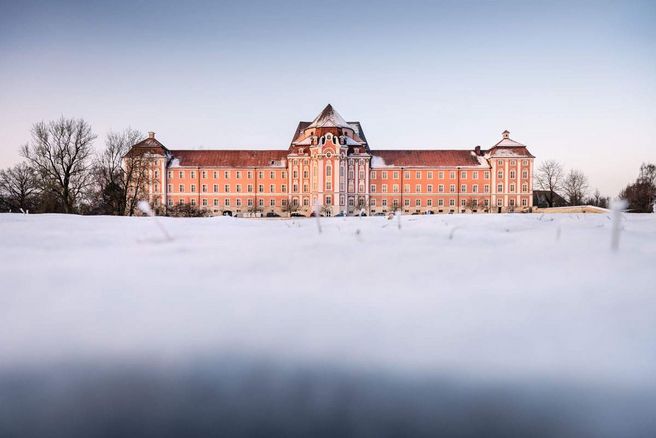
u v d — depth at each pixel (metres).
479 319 1.39
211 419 1.10
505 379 1.10
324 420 1.09
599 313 1.43
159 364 1.20
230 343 1.27
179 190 66.56
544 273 1.94
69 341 1.30
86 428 1.14
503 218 6.14
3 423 1.14
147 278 1.90
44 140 35.75
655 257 2.24
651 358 1.15
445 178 67.12
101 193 39.03
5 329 1.36
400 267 2.07
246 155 69.00
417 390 1.09
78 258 2.35
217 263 2.17
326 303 1.56
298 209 65.88
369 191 66.56
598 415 1.04
